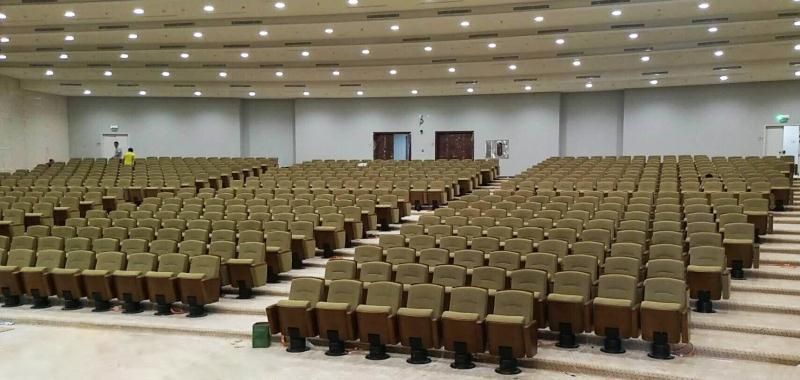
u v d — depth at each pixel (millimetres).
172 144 27922
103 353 7801
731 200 11922
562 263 8672
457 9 15227
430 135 27516
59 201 15094
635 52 18328
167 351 7852
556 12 14891
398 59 20703
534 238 10258
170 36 17562
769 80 22609
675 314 6680
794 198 15375
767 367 6648
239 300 9789
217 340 8305
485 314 7312
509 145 26656
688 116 24156
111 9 15047
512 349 6770
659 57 18797
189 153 27938
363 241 12906
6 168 23453
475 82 23625
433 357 7469
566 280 7699
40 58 20094
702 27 15711
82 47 18969
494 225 11328
